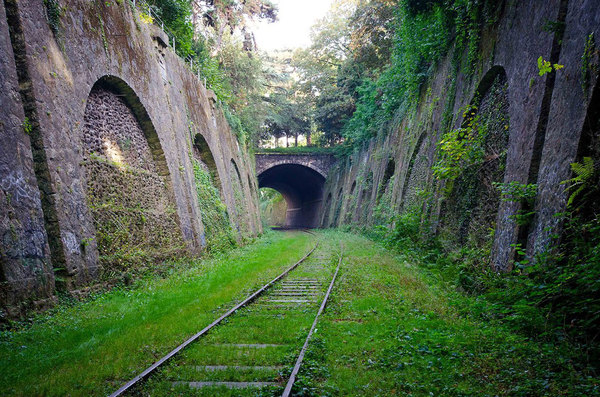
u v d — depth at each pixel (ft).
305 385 12.14
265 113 129.70
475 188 33.19
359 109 101.09
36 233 21.58
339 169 132.36
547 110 22.74
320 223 156.87
